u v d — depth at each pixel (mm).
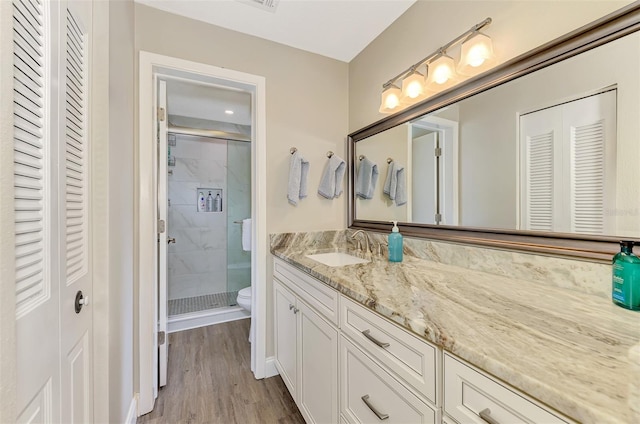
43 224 626
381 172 1740
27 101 562
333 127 2021
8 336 438
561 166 903
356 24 1664
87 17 904
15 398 452
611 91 791
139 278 1470
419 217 1471
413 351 695
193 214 3281
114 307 1102
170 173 3166
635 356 502
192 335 2398
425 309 740
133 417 1358
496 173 1103
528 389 443
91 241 948
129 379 1337
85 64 889
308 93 1935
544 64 943
